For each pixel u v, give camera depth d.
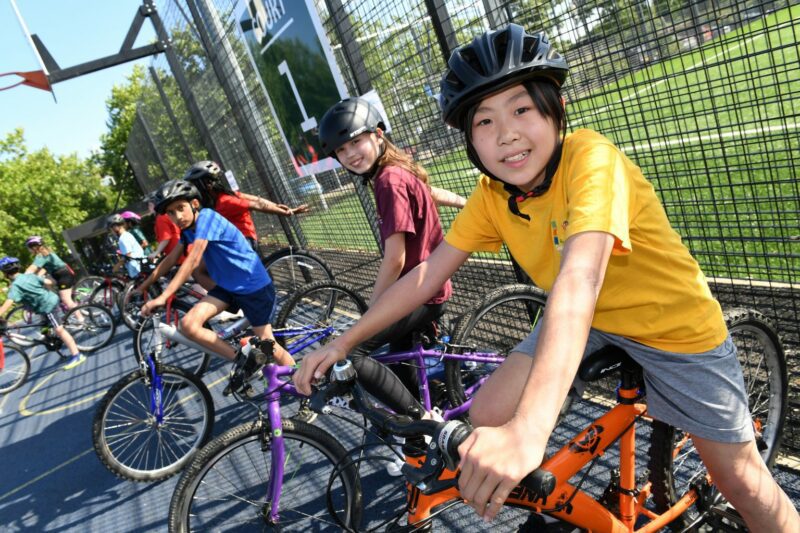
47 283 8.73
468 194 3.65
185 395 3.80
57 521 3.65
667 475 1.82
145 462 3.84
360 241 5.73
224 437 2.35
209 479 2.39
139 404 3.73
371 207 4.75
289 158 6.16
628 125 2.60
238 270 3.79
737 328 1.88
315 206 6.12
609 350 1.58
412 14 3.24
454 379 2.96
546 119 1.31
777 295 2.69
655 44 2.35
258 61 5.05
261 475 2.64
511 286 3.19
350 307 4.70
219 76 6.68
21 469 4.76
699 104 4.79
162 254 6.60
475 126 1.34
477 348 3.07
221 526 2.51
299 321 4.46
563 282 1.09
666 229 1.42
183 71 8.20
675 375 1.52
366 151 2.77
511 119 1.29
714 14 2.14
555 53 1.33
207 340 3.71
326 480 2.81
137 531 3.27
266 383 2.62
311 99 4.47
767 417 2.10
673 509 1.85
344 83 4.12
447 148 3.49
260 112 6.31
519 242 1.55
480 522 2.50
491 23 2.78
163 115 11.28
